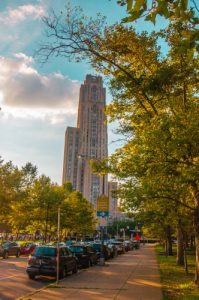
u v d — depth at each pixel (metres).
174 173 13.82
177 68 15.23
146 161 13.62
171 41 16.11
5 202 52.00
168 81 14.94
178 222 23.19
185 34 5.51
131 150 15.27
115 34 16.88
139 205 16.44
